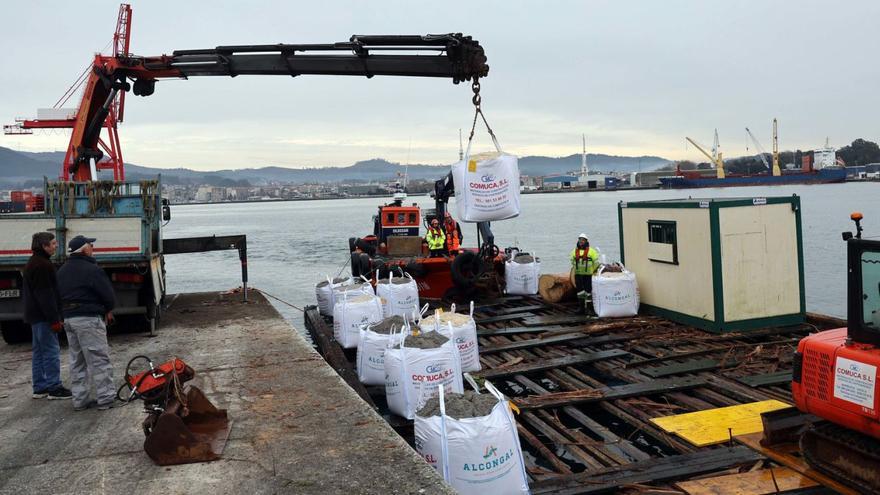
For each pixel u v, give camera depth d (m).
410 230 18.27
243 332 10.16
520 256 15.38
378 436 5.36
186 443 4.93
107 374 6.40
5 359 8.91
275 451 5.08
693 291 10.48
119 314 9.94
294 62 10.66
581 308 12.38
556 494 5.30
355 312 10.88
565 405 7.46
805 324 10.34
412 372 6.93
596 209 94.88
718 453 5.84
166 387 5.28
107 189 10.10
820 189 136.62
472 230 57.47
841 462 4.52
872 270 4.27
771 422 5.12
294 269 32.72
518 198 11.00
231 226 86.62
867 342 4.34
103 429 5.78
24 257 9.58
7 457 5.16
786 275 10.34
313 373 7.46
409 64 10.30
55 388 6.73
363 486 4.43
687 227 10.52
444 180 16.62
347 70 10.49
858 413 4.30
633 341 9.97
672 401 7.82
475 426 5.00
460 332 8.52
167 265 37.84
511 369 8.88
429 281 15.58
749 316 10.15
